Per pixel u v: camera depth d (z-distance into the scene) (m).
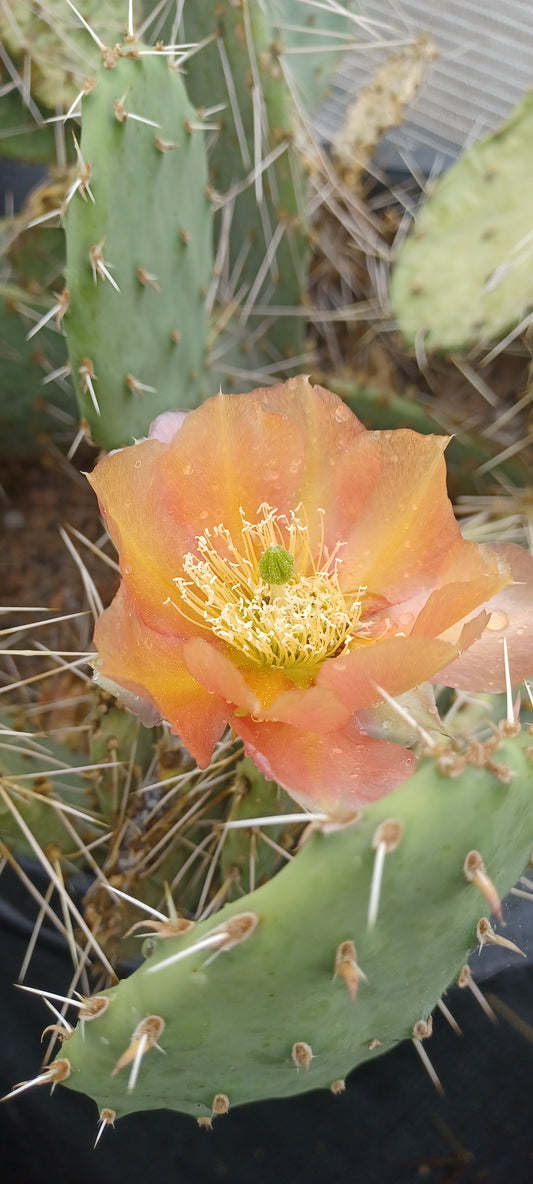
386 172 0.51
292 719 0.24
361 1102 0.35
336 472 0.27
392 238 0.49
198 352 0.36
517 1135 0.37
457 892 0.22
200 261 0.35
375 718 0.26
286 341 0.43
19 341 0.40
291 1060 0.25
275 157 0.38
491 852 0.22
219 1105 0.26
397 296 0.41
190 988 0.22
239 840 0.30
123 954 0.33
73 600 0.43
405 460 0.27
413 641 0.23
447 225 0.41
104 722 0.33
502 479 0.42
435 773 0.21
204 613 0.27
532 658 0.26
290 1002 0.23
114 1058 0.23
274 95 0.37
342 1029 0.25
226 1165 0.36
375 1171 0.36
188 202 0.33
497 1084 0.36
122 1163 0.37
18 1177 0.39
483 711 0.30
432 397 0.47
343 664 0.24
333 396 0.27
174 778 0.31
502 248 0.40
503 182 0.40
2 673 0.41
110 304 0.31
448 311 0.40
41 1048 0.37
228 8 0.36
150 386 0.33
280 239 0.40
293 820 0.23
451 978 0.26
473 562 0.25
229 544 0.27
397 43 0.45
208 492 0.27
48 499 0.45
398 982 0.24
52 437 0.43
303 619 0.27
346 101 0.58
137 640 0.25
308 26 0.44
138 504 0.26
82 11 0.42
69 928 0.32
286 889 0.21
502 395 0.47
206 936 0.21
